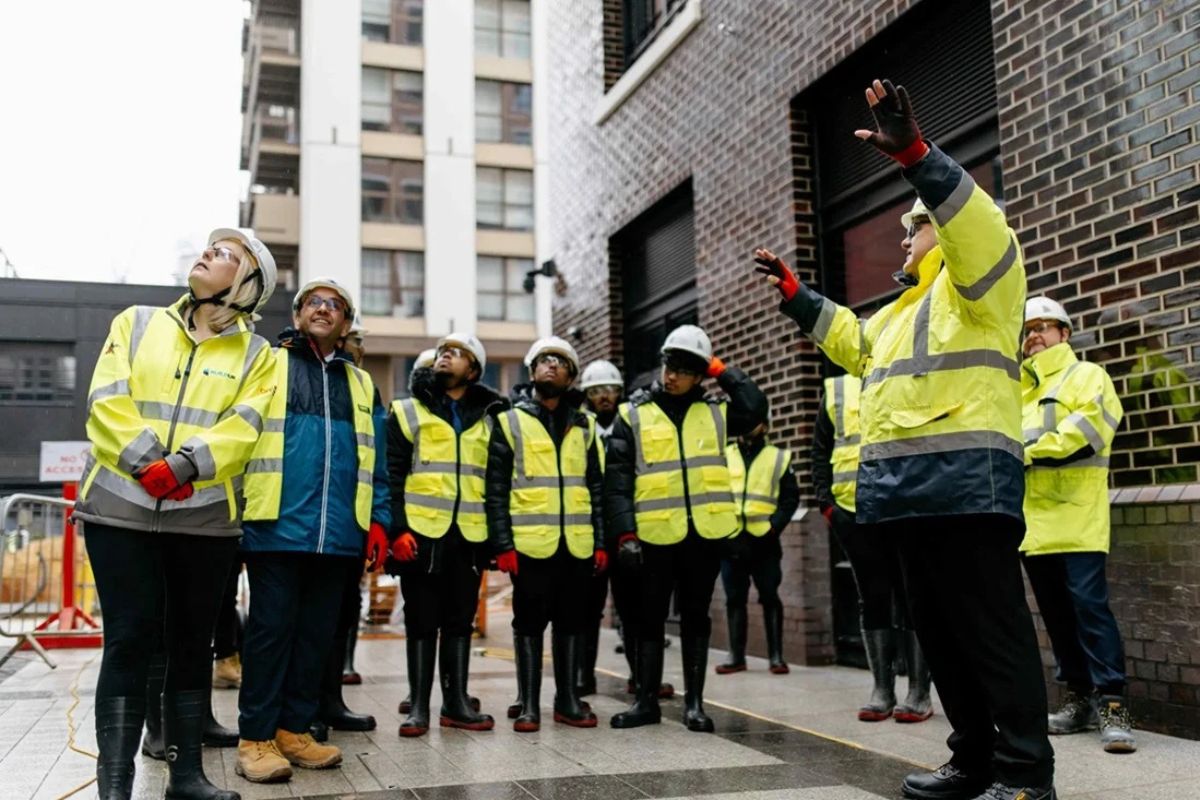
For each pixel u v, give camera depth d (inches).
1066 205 209.6
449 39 1278.3
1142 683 188.9
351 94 1235.2
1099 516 184.2
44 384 626.2
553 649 207.3
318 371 175.9
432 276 1244.5
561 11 493.7
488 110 1299.2
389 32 1262.3
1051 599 191.3
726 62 338.0
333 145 1222.9
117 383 136.7
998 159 241.4
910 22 261.9
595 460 214.8
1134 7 195.9
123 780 131.6
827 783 154.4
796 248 299.7
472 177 1274.6
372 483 181.8
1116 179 198.8
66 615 375.2
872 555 209.5
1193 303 183.5
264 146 1242.0
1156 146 191.0
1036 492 189.3
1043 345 198.4
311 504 166.6
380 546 185.0
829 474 221.1
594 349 442.9
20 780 156.7
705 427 209.2
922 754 174.2
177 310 146.9
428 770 164.6
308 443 168.7
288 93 1257.4
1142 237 193.3
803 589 291.6
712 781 155.9
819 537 290.4
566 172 482.9
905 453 133.6
